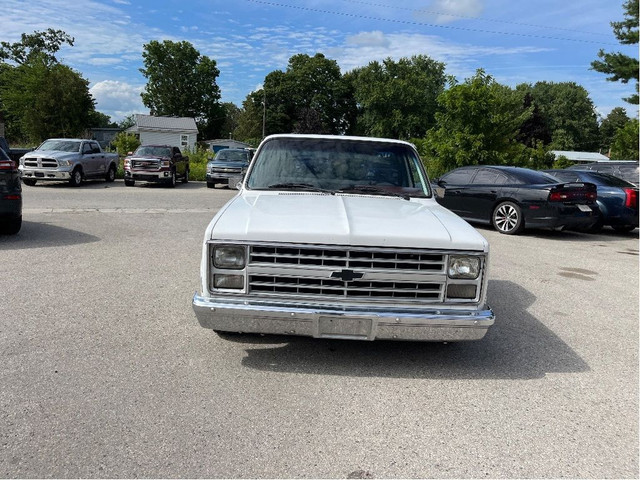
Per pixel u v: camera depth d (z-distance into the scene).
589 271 7.86
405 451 2.83
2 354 3.88
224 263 3.57
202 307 3.53
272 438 2.91
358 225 3.70
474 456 2.81
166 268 6.80
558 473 2.69
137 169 21.22
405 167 5.06
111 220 11.08
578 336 4.88
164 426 2.98
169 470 2.59
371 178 4.92
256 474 2.59
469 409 3.34
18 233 9.00
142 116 62.59
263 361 3.95
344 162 5.01
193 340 4.30
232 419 3.09
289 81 82.31
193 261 7.28
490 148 20.83
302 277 3.54
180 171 23.92
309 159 5.01
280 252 3.55
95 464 2.61
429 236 3.60
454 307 3.62
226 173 22.14
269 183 4.82
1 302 5.12
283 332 3.56
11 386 3.38
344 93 83.50
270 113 81.75
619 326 5.23
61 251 7.61
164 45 83.06
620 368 4.13
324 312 3.47
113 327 4.54
